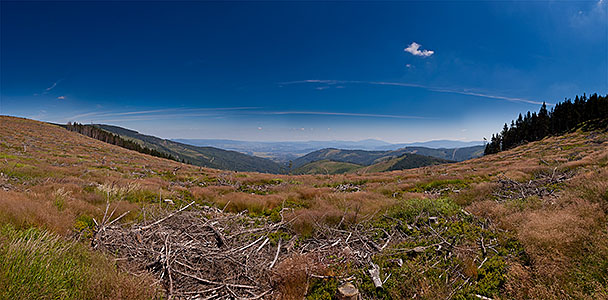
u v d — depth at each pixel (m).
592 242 4.37
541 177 13.05
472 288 4.04
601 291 3.34
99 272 3.48
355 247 5.90
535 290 3.72
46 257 3.38
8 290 2.62
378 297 4.03
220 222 7.18
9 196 6.20
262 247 5.71
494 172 18.42
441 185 14.62
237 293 4.10
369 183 18.45
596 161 15.08
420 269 4.52
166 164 39.38
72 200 7.18
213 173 28.23
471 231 6.32
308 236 6.69
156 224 5.99
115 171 21.00
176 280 4.19
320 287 4.21
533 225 5.52
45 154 29.44
